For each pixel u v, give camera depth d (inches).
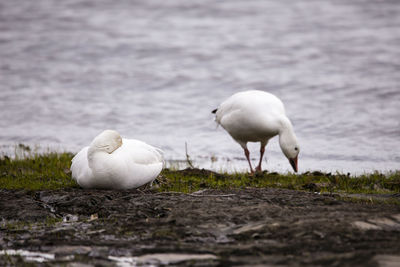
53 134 702.5
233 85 946.1
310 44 1207.6
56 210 342.0
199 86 949.2
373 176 458.3
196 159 585.0
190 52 1182.9
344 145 618.5
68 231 294.2
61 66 1106.1
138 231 290.2
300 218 293.6
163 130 716.7
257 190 375.9
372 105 794.8
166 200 343.6
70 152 587.5
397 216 293.1
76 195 359.9
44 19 1593.3
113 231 291.4
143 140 671.8
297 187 418.9
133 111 805.9
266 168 546.0
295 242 262.4
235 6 1667.1
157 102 855.7
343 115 745.0
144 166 374.3
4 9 1753.2
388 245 252.7
